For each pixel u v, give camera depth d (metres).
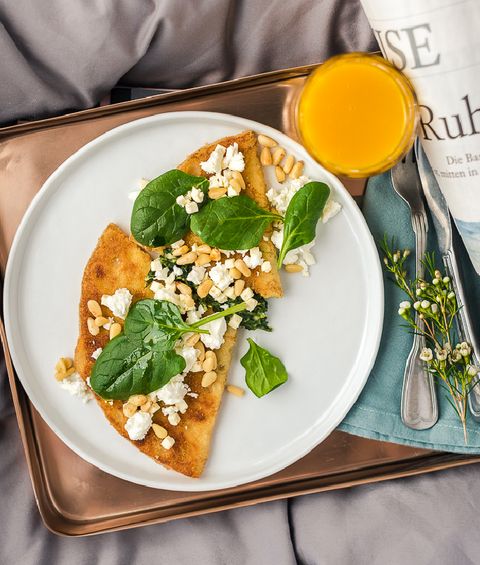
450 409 0.63
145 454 0.62
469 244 0.61
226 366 0.62
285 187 0.62
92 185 0.62
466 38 0.52
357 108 0.57
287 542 0.66
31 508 0.66
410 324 0.63
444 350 0.62
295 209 0.60
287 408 0.63
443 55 0.53
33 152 0.63
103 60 0.63
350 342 0.63
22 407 0.63
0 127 0.67
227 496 0.64
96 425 0.63
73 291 0.63
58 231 0.62
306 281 0.63
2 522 0.66
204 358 0.61
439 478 0.66
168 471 0.63
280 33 0.64
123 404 0.62
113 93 0.67
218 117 0.61
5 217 0.63
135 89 0.67
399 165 0.62
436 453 0.64
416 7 0.52
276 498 0.63
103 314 0.62
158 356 0.59
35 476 0.63
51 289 0.63
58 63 0.63
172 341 0.59
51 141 0.62
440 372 0.62
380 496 0.67
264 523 0.66
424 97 0.56
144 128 0.61
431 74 0.54
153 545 0.66
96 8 0.61
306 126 0.59
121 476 0.62
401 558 0.65
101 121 0.62
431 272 0.62
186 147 0.62
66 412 0.63
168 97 0.62
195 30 0.63
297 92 0.62
